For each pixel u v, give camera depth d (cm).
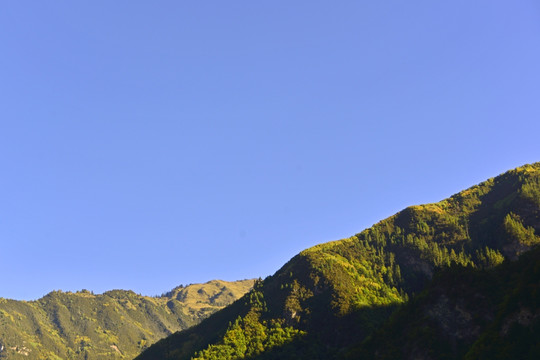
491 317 13762
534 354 10812
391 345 14750
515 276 14588
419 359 13688
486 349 11750
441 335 14050
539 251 14850
